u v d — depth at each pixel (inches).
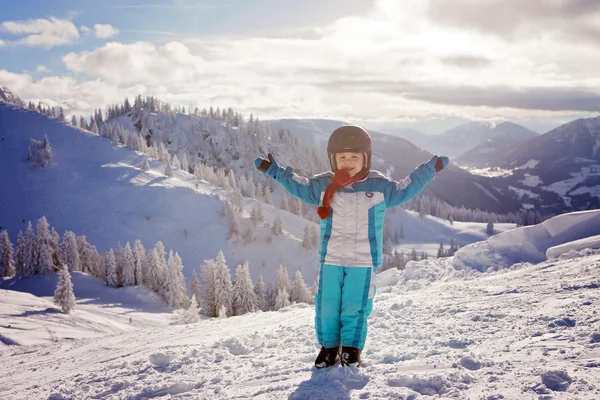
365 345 149.1
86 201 6107.3
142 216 5826.8
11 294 2292.1
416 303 231.0
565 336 125.1
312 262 5027.1
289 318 287.6
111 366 169.6
